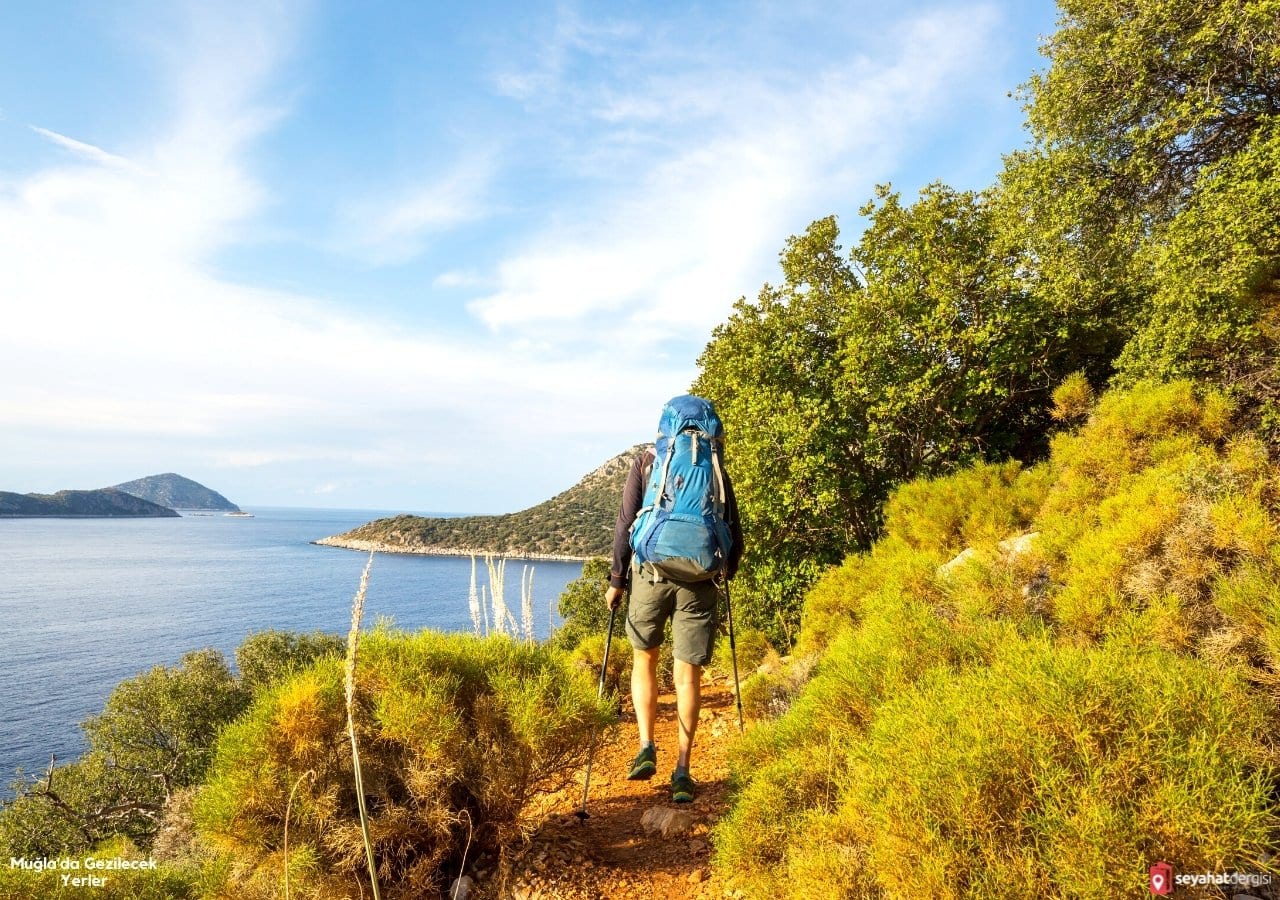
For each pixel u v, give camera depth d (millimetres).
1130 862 1723
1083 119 11625
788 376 11062
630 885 2703
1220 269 6965
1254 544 3199
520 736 2855
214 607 160500
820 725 3162
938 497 7055
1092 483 5746
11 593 188375
